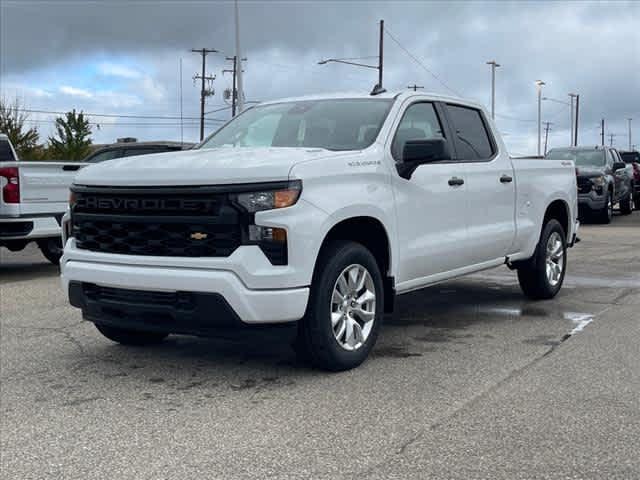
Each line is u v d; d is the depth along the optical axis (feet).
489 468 12.52
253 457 13.12
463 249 22.67
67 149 135.23
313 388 17.07
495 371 18.34
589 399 16.06
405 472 12.39
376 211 18.86
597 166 69.67
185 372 18.62
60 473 12.63
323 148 19.92
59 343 21.90
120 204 17.62
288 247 16.55
